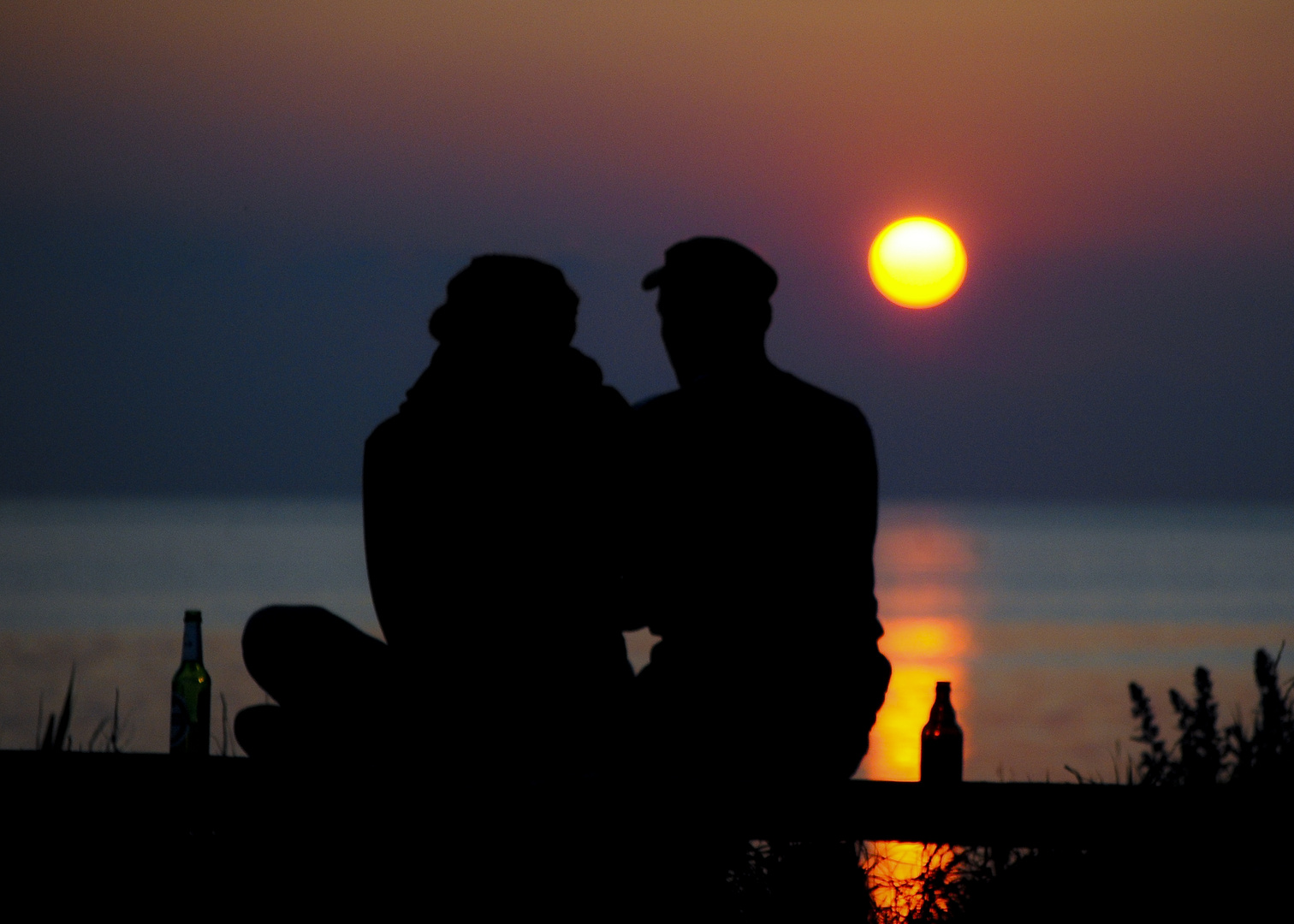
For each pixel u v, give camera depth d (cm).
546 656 1193
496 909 1161
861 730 1333
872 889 1276
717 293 1357
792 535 1307
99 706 8794
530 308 1227
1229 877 1188
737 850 1248
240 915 1188
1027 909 1245
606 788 1168
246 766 1178
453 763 1198
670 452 1313
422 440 1195
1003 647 17100
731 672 1291
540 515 1191
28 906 1207
